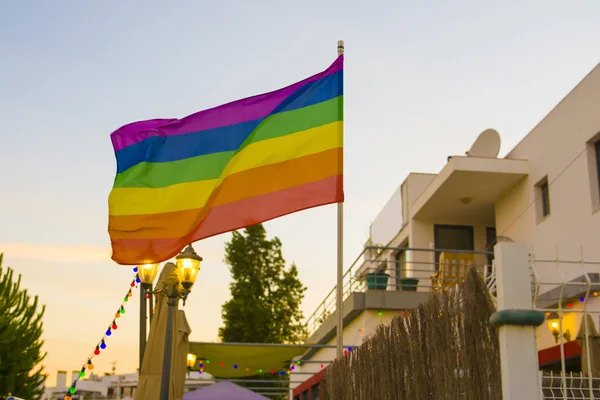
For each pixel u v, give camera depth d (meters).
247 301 41.28
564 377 5.25
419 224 21.33
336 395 10.12
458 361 5.59
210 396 15.73
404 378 6.79
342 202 9.53
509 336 4.84
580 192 15.27
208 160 9.70
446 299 5.84
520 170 17.58
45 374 22.14
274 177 9.59
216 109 9.88
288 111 9.88
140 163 9.64
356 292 16.80
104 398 51.38
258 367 19.92
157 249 9.42
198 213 9.50
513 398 4.70
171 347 10.40
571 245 15.41
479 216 21.09
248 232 43.22
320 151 9.62
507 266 4.96
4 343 20.44
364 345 8.34
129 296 11.88
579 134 15.48
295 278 42.81
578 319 12.29
